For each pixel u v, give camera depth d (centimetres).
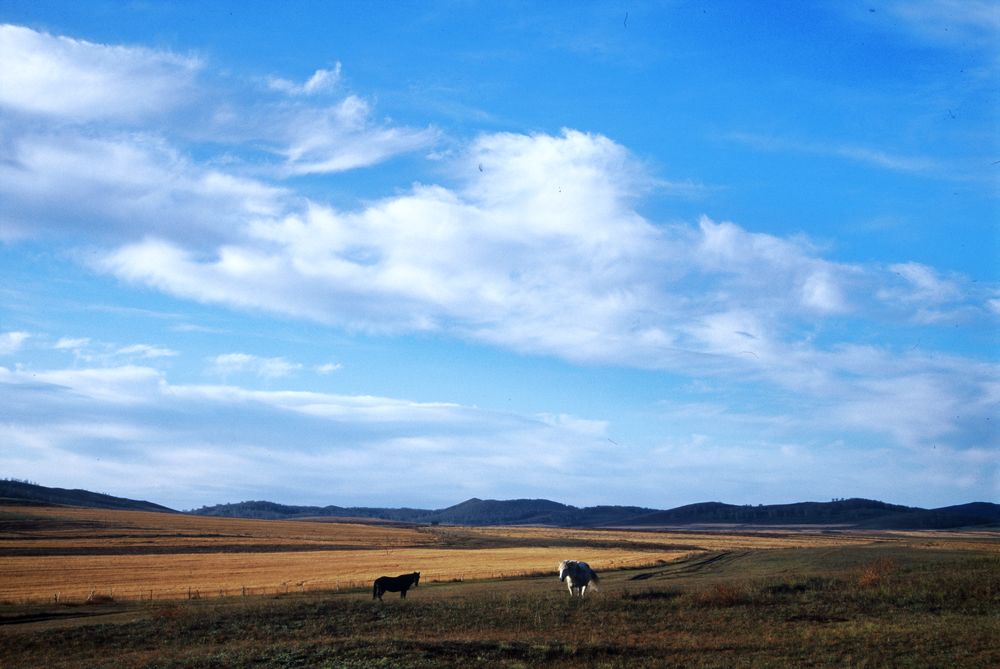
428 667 2583
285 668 2614
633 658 2753
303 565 8694
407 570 7581
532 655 2762
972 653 2702
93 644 3334
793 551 7350
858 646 2833
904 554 6312
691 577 5662
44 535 13700
